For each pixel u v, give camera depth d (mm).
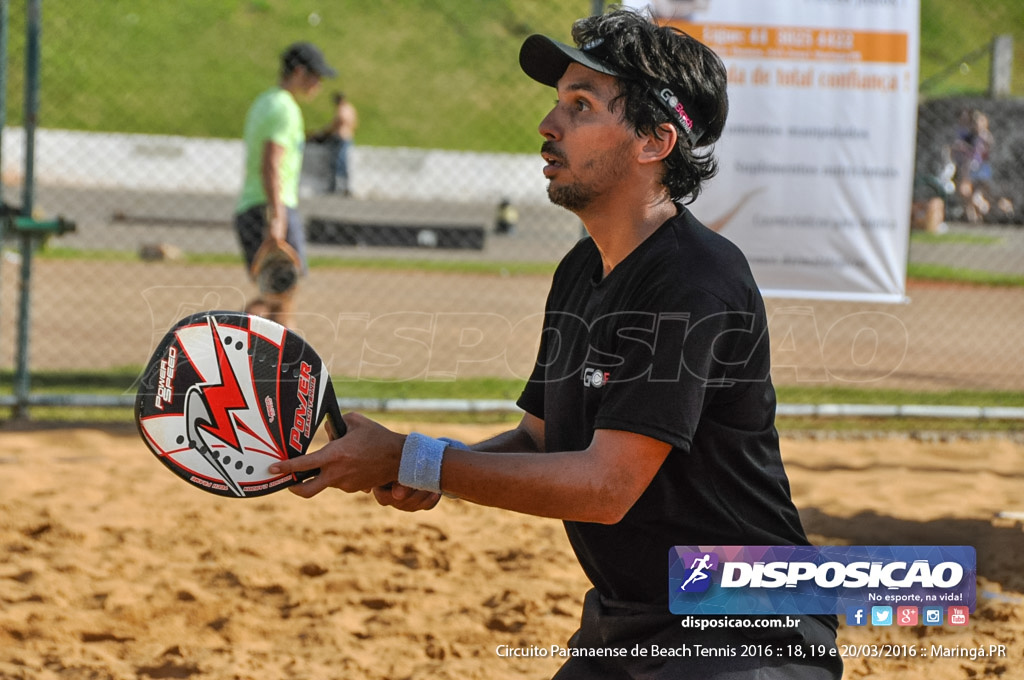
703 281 3812
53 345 16047
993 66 39125
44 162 36000
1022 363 17062
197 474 3902
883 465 12156
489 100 47062
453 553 9109
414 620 7746
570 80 4047
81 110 41094
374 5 51688
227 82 45312
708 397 3861
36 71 12422
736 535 4074
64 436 12164
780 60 12109
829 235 12422
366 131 44094
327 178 36781
